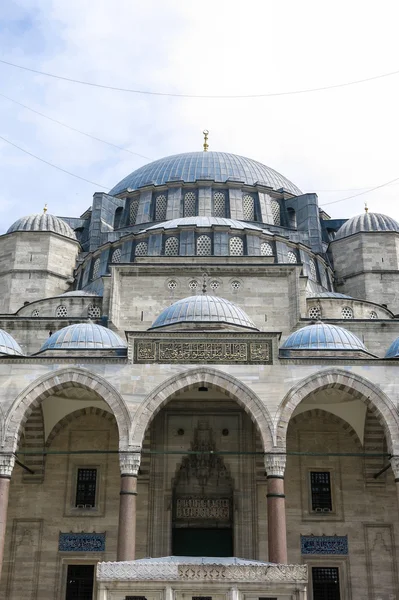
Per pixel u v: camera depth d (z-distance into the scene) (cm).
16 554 3822
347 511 3925
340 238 5822
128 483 3312
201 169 6375
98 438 4031
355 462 4012
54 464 3988
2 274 5531
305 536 3872
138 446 3359
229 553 3828
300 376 3466
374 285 5553
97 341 3791
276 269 4469
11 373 3462
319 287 5338
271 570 2330
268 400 3428
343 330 3853
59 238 5672
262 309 4400
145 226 5847
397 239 5684
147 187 6106
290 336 3900
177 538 3853
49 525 3872
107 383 3444
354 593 3778
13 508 3894
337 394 3909
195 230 5097
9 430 3384
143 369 3475
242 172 6412
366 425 4012
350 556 3844
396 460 3359
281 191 6228
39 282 5478
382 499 3950
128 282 4472
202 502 3912
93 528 3872
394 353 3716
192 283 4472
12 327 4441
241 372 3469
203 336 3528
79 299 4788
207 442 3959
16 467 3962
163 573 2317
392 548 3866
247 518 3834
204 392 3991
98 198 6050
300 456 4012
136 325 4378
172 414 4006
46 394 3459
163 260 4741
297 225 6094
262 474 3900
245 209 6053
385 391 3453
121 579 2309
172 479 3897
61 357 3478
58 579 3781
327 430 4066
